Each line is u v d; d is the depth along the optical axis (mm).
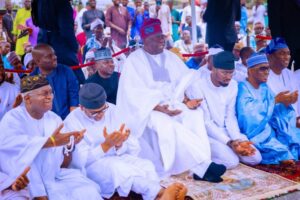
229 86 4328
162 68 4273
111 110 3664
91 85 3447
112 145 3369
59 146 3090
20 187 2848
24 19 8984
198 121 4066
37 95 3012
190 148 3805
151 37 4164
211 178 3717
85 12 9164
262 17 11914
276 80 4770
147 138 4051
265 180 3744
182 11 12008
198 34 10305
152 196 3238
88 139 3479
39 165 3084
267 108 4285
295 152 4352
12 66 5254
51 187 3086
